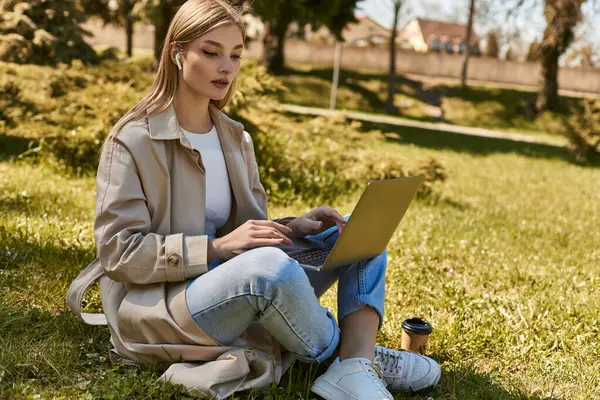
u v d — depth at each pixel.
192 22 2.42
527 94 33.59
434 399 2.71
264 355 2.48
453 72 39.88
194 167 2.51
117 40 44.22
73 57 14.70
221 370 2.35
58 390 2.41
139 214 2.41
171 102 2.50
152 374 2.45
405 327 2.96
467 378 2.93
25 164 7.36
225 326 2.37
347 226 2.27
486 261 5.27
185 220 2.50
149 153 2.43
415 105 31.73
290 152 8.16
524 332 3.56
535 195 10.75
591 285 4.87
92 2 23.52
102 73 9.32
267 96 8.14
